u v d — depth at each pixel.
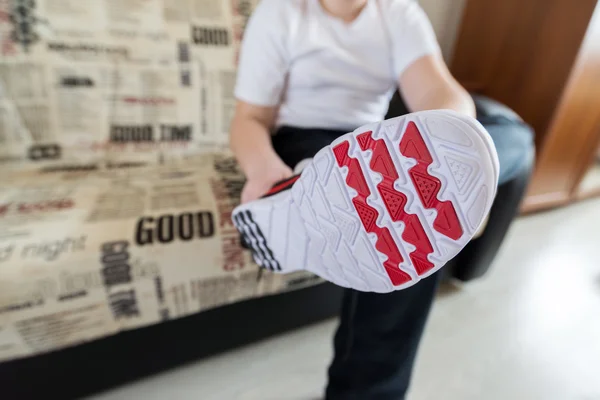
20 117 0.76
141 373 0.71
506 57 1.29
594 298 1.06
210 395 0.72
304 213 0.44
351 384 0.61
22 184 0.73
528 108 1.26
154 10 0.82
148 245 0.56
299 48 0.64
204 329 0.71
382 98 0.71
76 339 0.57
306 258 0.49
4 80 0.74
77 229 0.57
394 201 0.37
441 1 1.38
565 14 1.11
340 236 0.43
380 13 0.66
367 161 0.37
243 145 0.60
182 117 0.88
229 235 0.61
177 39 0.85
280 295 0.74
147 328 0.65
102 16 0.79
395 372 0.58
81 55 0.78
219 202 0.66
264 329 0.78
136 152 0.86
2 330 0.52
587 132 1.34
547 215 1.51
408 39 0.64
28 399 0.63
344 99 0.67
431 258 0.39
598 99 1.28
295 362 0.80
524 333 0.92
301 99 0.68
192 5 0.86
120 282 0.56
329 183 0.40
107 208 0.63
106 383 0.68
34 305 0.52
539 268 1.17
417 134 0.34
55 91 0.78
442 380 0.78
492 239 0.95
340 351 0.63
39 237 0.55
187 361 0.74
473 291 1.05
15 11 0.73
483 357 0.84
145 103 0.84
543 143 1.24
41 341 0.55
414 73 0.62
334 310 0.83
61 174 0.79
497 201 0.89
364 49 0.66
